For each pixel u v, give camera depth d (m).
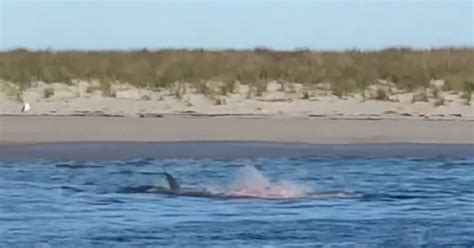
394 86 102.06
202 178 66.38
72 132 81.38
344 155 75.31
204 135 81.38
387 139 80.75
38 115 89.44
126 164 71.31
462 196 61.56
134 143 78.25
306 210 57.53
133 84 102.88
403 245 49.66
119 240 50.50
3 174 67.44
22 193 61.56
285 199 60.41
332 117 90.50
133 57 125.31
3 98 96.38
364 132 83.06
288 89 100.75
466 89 99.12
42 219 54.72
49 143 77.56
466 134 82.81
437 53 127.56
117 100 96.31
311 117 90.56
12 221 54.25
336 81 103.31
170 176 62.97
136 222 54.25
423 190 63.22
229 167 70.25
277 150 76.56
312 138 80.81
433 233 52.16
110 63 116.56
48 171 68.62
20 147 76.19
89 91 99.69
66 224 53.47
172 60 120.44
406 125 86.00
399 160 73.62
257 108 94.12
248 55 127.38
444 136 81.94
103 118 88.25
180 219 54.78
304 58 123.81
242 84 102.50
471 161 73.50
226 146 77.75
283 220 54.81
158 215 55.91
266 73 107.25
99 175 67.38
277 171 69.06
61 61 117.19
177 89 100.19
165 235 51.34
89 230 52.34
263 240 50.41
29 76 104.88
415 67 111.12
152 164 71.38
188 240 50.44
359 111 93.31
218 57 123.94
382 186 64.31
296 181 65.62
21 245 49.38
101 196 60.88
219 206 58.56
